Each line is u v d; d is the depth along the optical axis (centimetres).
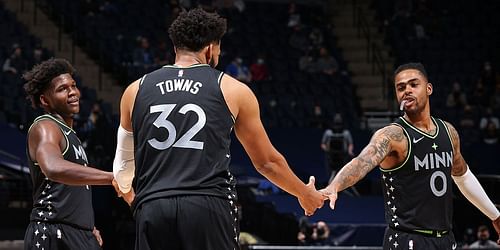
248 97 527
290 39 2819
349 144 2067
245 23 2838
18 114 2042
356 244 1842
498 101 2578
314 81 2650
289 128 2267
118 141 554
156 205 502
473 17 2973
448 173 693
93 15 2631
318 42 2802
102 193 1850
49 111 734
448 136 698
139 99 527
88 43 2556
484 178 1398
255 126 529
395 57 2841
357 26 3009
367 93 2736
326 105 2523
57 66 734
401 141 681
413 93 691
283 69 2697
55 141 695
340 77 2702
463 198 1842
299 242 1725
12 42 2355
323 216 1930
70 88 734
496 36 2909
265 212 1867
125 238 1838
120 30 2616
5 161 1844
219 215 505
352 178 639
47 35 2575
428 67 2764
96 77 2480
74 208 715
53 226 708
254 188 2003
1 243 1330
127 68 2428
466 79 2709
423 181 682
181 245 500
